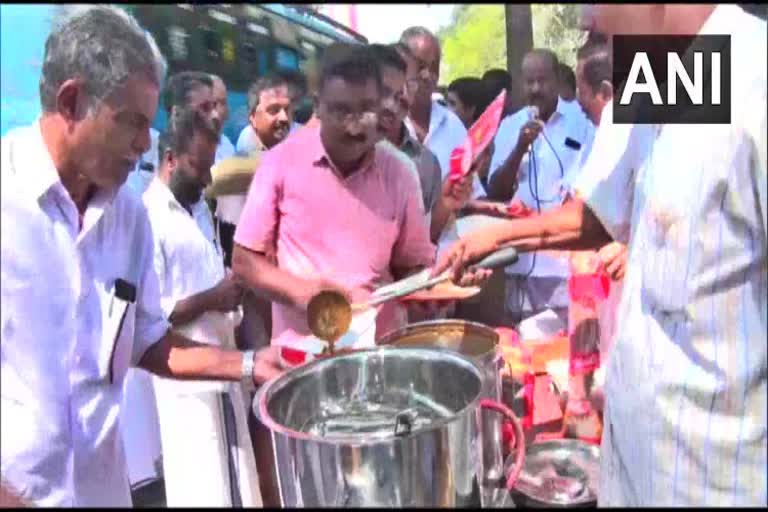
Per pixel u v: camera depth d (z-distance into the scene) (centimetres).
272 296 112
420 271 120
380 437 64
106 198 80
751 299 68
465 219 121
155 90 74
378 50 110
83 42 70
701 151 68
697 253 69
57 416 77
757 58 65
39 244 74
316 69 109
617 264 113
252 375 94
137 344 94
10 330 73
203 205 110
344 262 114
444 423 64
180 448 111
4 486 75
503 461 85
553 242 105
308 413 77
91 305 81
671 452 75
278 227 114
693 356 72
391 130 113
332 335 98
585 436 112
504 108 118
